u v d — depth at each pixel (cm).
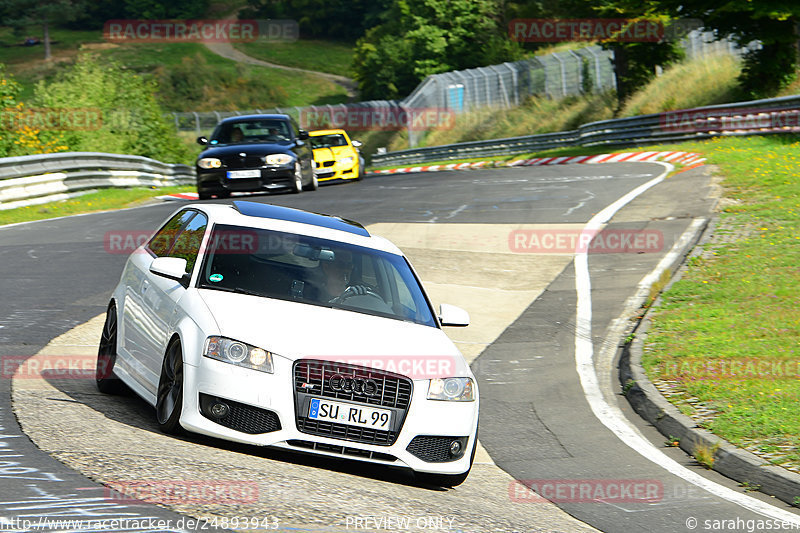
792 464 2525
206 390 2123
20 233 6469
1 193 7994
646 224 6462
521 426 3130
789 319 4025
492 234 6444
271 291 2411
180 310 2303
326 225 2822
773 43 12181
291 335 2194
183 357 2180
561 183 8856
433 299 4953
